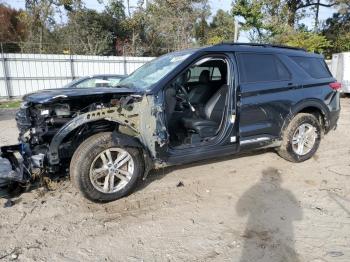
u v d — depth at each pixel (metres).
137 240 3.20
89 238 3.23
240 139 4.54
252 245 3.09
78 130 3.80
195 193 4.21
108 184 3.80
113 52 26.56
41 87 18.31
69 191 4.25
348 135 7.39
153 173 4.81
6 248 3.06
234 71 4.43
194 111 4.85
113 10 27.69
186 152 4.16
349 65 15.26
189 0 27.53
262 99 4.62
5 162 3.97
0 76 17.25
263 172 4.92
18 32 28.95
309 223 3.47
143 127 3.88
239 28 21.94
